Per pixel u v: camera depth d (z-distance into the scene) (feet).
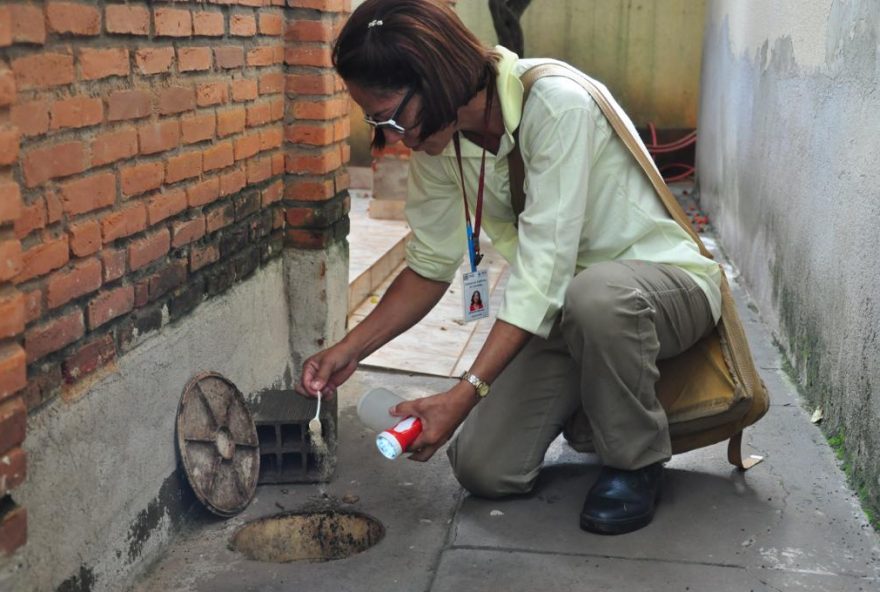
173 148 8.51
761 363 13.98
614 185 8.70
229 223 9.89
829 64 12.26
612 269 8.45
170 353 8.67
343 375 9.25
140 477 8.20
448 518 9.38
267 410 10.11
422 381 13.12
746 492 9.82
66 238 6.91
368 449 10.92
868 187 10.21
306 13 10.99
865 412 9.89
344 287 12.50
